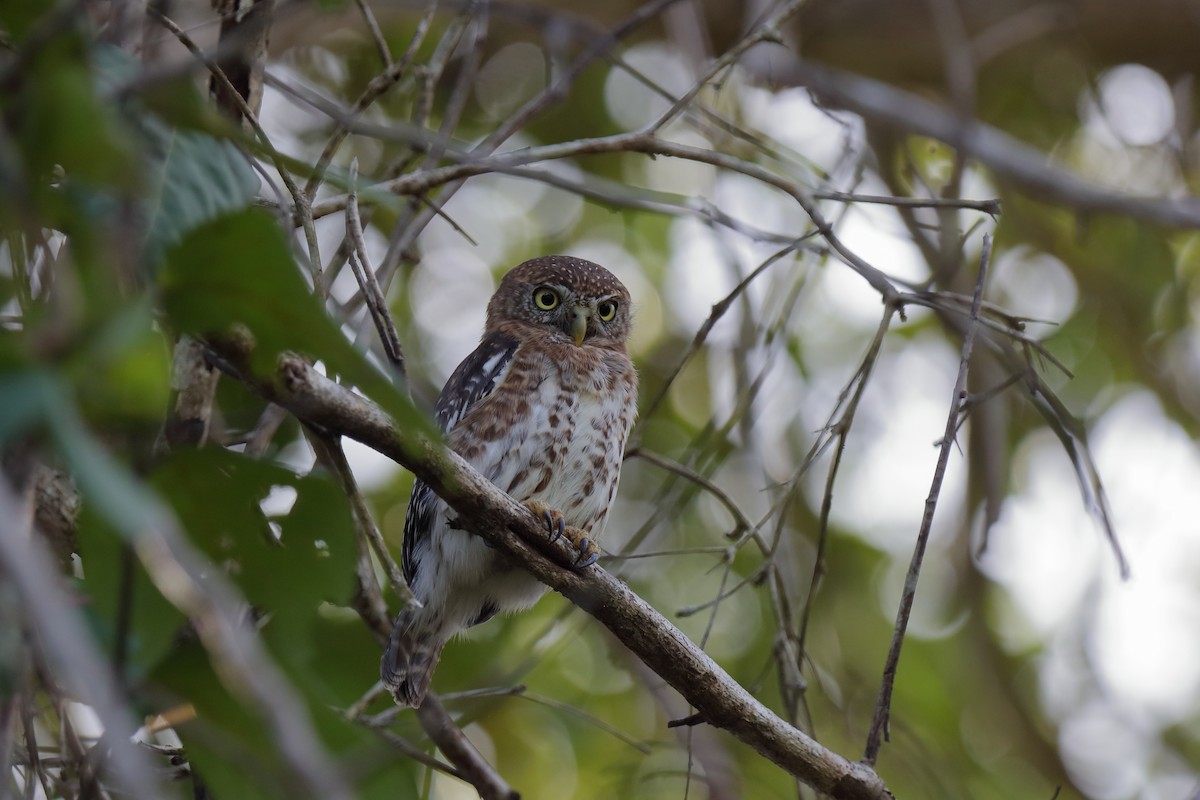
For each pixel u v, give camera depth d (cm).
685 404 1483
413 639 885
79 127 302
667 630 704
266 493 505
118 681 311
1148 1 1698
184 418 642
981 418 1191
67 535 525
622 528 1398
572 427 991
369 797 565
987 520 1138
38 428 273
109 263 322
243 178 417
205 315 336
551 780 1305
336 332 327
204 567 492
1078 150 1816
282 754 304
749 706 712
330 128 1285
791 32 1323
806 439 1366
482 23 920
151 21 648
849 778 701
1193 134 1803
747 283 845
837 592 1414
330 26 1330
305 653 571
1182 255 1761
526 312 1090
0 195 313
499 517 662
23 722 570
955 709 1433
